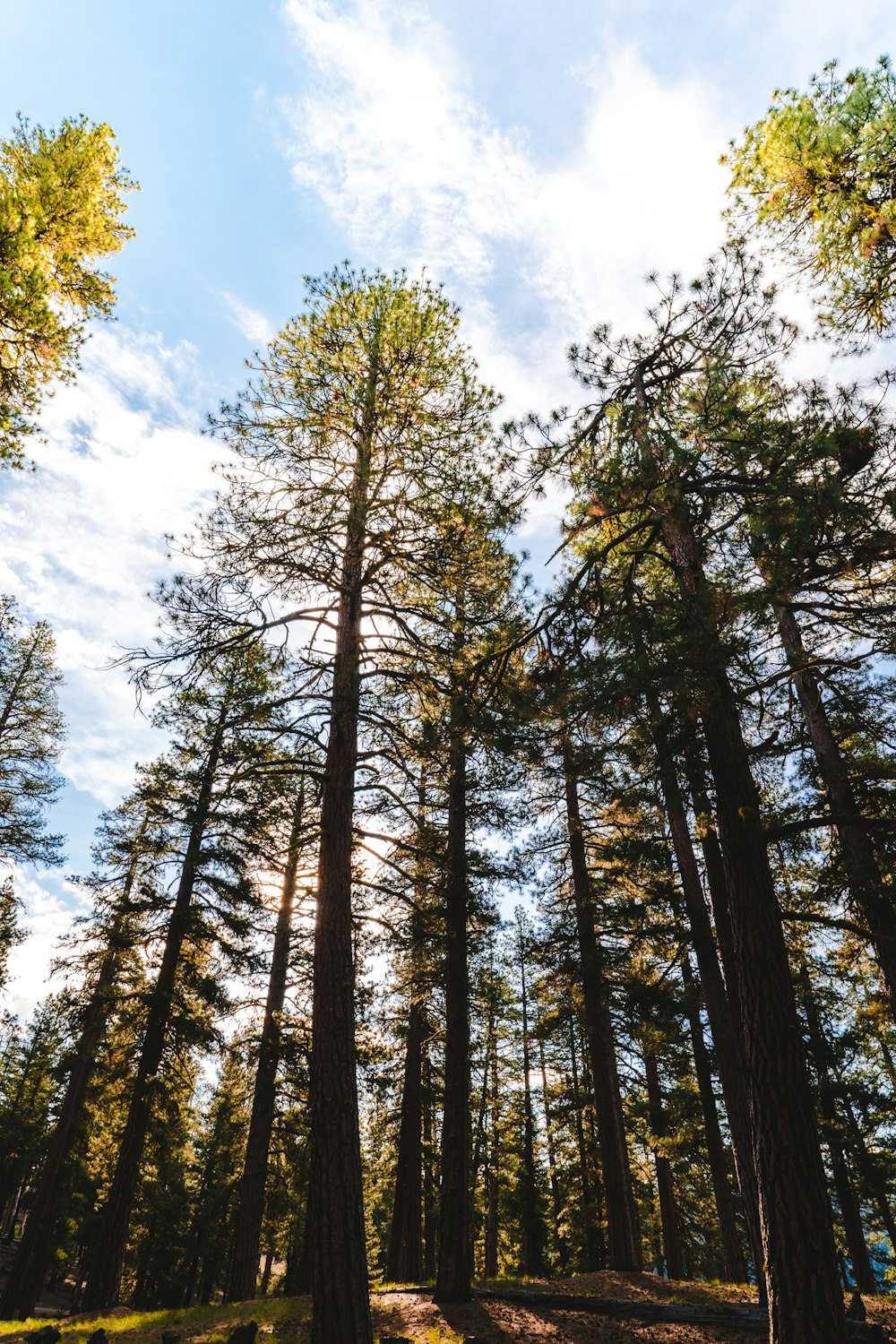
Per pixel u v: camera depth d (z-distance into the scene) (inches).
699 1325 356.8
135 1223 982.4
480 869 478.6
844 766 426.3
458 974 462.6
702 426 311.6
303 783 520.4
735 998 398.3
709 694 266.7
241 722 401.4
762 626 281.7
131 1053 608.4
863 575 293.0
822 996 621.6
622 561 380.5
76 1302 1250.6
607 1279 478.6
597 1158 866.1
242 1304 437.1
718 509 301.7
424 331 419.2
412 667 415.8
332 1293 249.9
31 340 354.6
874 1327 320.2
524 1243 1078.4
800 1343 199.6
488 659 362.6
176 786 641.0
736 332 323.9
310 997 631.2
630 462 312.0
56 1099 925.8
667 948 543.2
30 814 747.4
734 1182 732.7
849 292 305.6
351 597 410.3
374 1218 1523.1
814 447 266.2
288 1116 626.2
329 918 327.3
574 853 609.6
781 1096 232.2
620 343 353.1
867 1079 712.4
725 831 280.2
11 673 794.8
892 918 421.7
